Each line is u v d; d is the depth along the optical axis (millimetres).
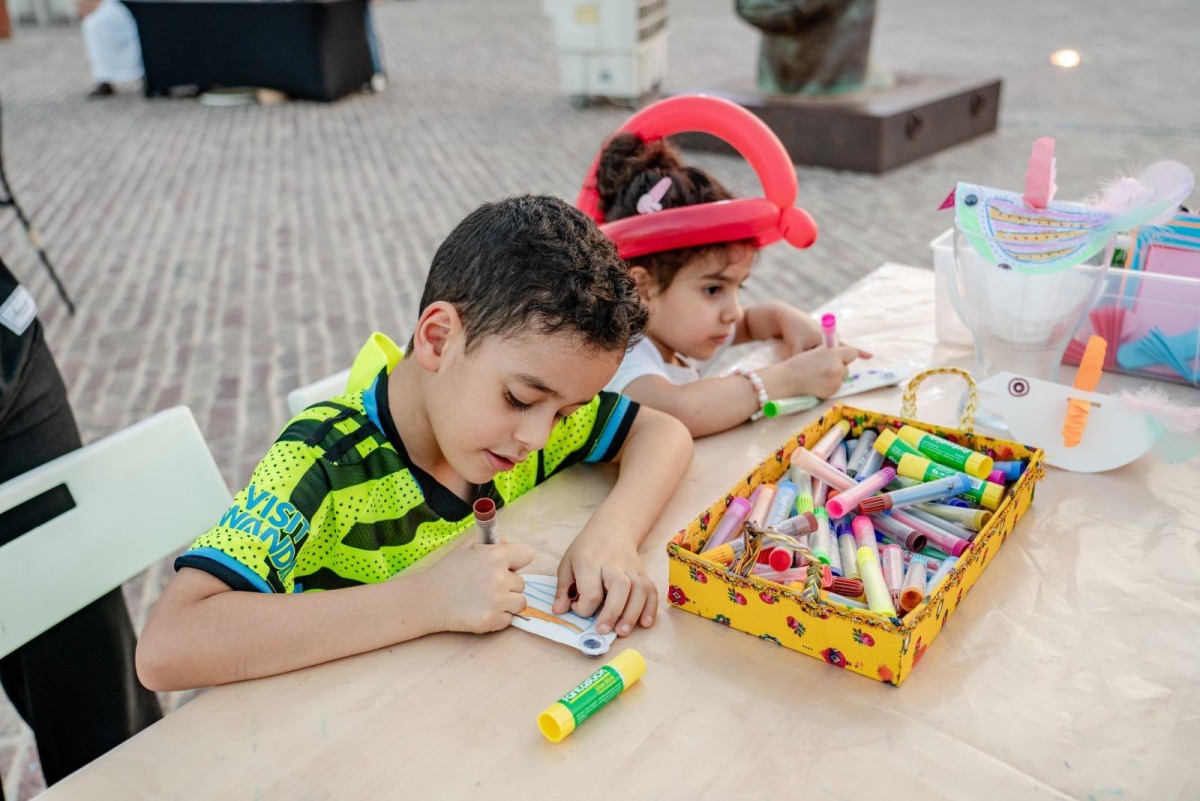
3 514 1241
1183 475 1193
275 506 1009
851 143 5457
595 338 951
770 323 1799
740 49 9508
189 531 1296
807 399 1413
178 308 4137
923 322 1698
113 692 1452
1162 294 1373
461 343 979
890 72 6305
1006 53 8531
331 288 4281
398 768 804
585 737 827
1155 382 1438
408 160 6258
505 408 979
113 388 3439
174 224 5258
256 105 8188
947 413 1373
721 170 5668
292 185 5871
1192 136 5629
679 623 966
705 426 1363
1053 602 970
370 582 1159
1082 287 1264
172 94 8680
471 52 10398
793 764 793
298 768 808
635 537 1085
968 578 971
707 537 1048
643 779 784
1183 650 906
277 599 940
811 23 5652
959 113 5832
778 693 869
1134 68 7688
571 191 5395
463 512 1192
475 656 927
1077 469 1205
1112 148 5484
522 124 7031
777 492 1114
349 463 1104
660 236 1389
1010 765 787
